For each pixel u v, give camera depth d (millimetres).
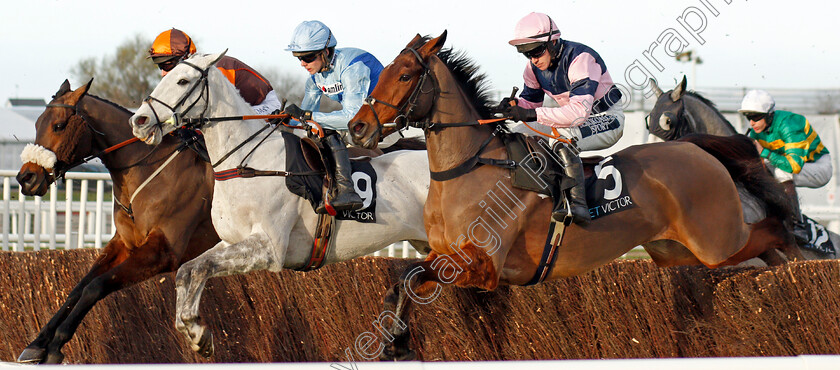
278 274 6172
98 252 6383
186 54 5992
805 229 7746
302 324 6180
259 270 5586
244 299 6191
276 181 5312
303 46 5832
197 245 5887
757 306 5645
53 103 5605
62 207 9594
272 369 2854
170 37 5992
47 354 5133
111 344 6246
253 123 5477
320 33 5859
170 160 5645
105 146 5715
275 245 5238
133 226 5719
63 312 5344
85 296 5180
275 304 6176
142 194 5602
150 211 5582
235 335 6207
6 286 6363
